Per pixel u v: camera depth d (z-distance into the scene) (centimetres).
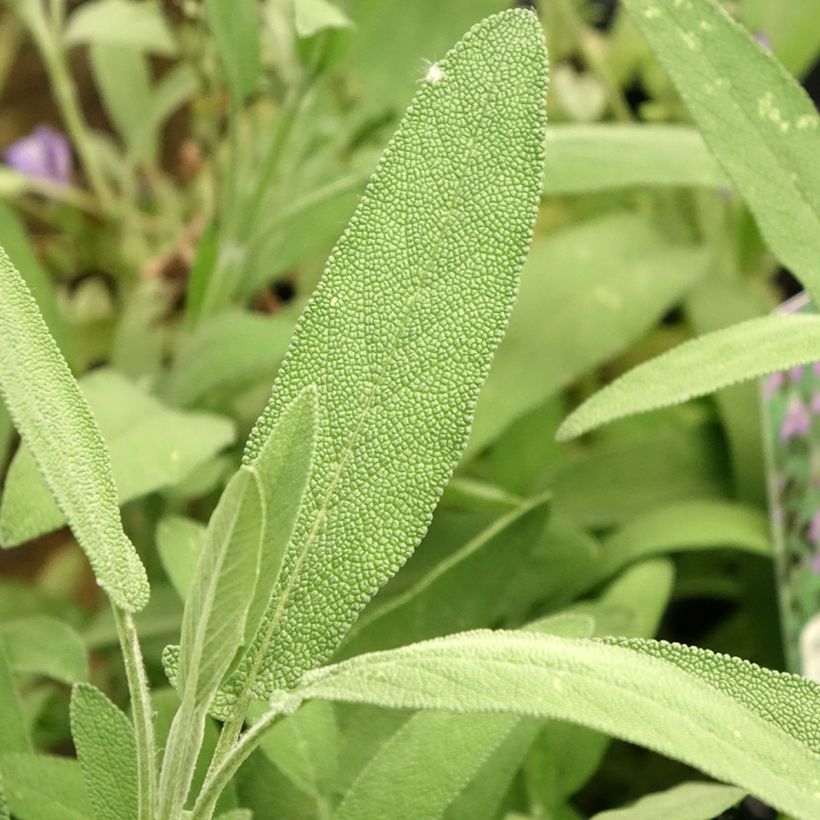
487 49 17
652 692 15
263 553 15
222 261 31
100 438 16
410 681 15
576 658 15
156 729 21
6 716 20
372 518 17
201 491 28
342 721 22
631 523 29
